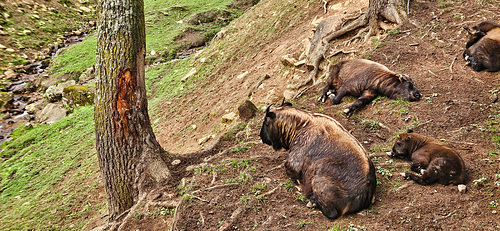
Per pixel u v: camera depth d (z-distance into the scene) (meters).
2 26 18.62
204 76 12.96
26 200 8.38
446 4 9.27
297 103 6.99
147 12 20.41
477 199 3.90
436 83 6.46
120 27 5.01
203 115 10.37
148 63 16.11
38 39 19.05
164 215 4.65
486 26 7.02
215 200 4.46
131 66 5.14
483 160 4.44
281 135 4.60
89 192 8.09
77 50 17.53
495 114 5.41
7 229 7.12
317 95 7.20
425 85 6.43
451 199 3.92
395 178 4.39
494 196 3.92
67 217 7.38
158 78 14.38
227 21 19.77
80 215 7.39
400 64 7.30
